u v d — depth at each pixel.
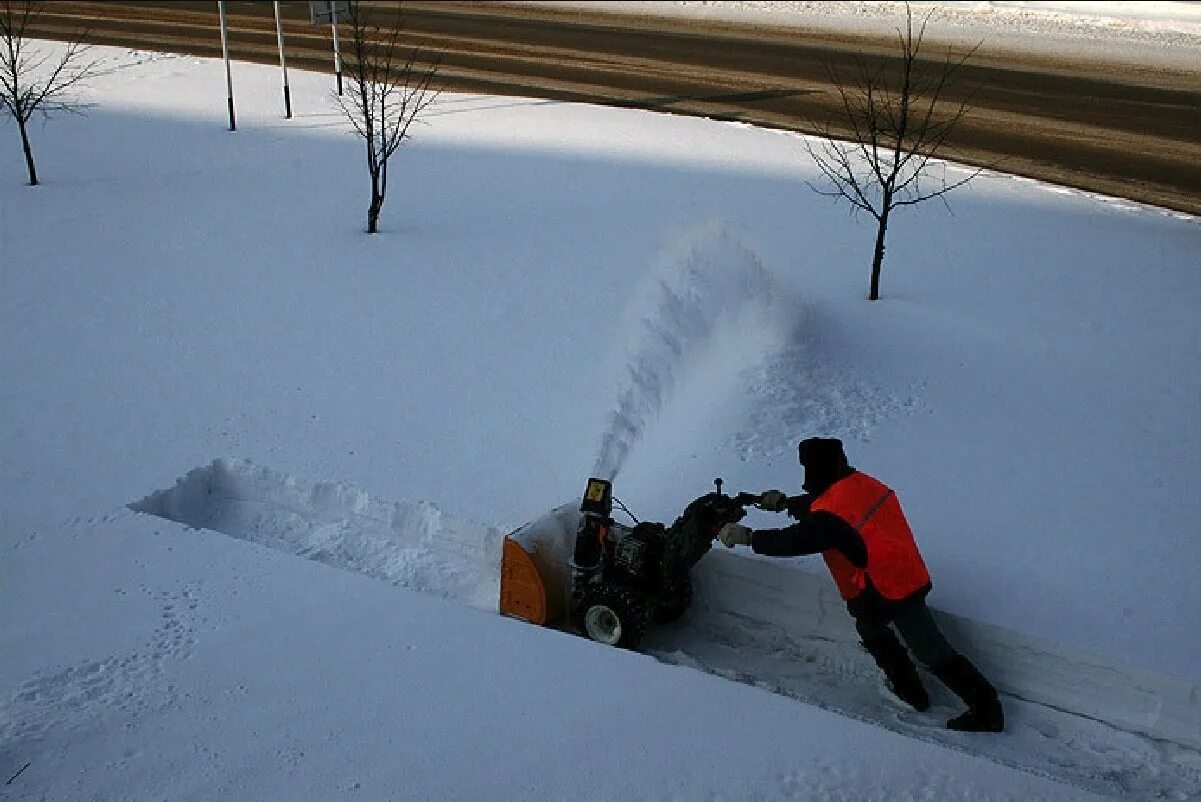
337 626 6.23
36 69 21.36
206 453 8.03
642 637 6.37
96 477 7.70
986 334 10.09
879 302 10.80
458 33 25.66
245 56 22.89
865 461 7.86
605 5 29.34
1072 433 8.32
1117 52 23.56
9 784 5.02
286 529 7.59
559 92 20.03
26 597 6.40
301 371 9.33
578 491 7.54
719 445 8.06
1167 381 9.22
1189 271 11.83
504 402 8.78
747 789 5.13
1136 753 5.66
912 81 20.61
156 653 5.95
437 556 7.25
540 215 13.26
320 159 15.69
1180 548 6.89
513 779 5.16
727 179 14.73
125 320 10.33
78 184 14.50
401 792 5.07
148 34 25.25
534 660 6.00
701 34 25.53
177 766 5.18
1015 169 15.86
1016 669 6.11
